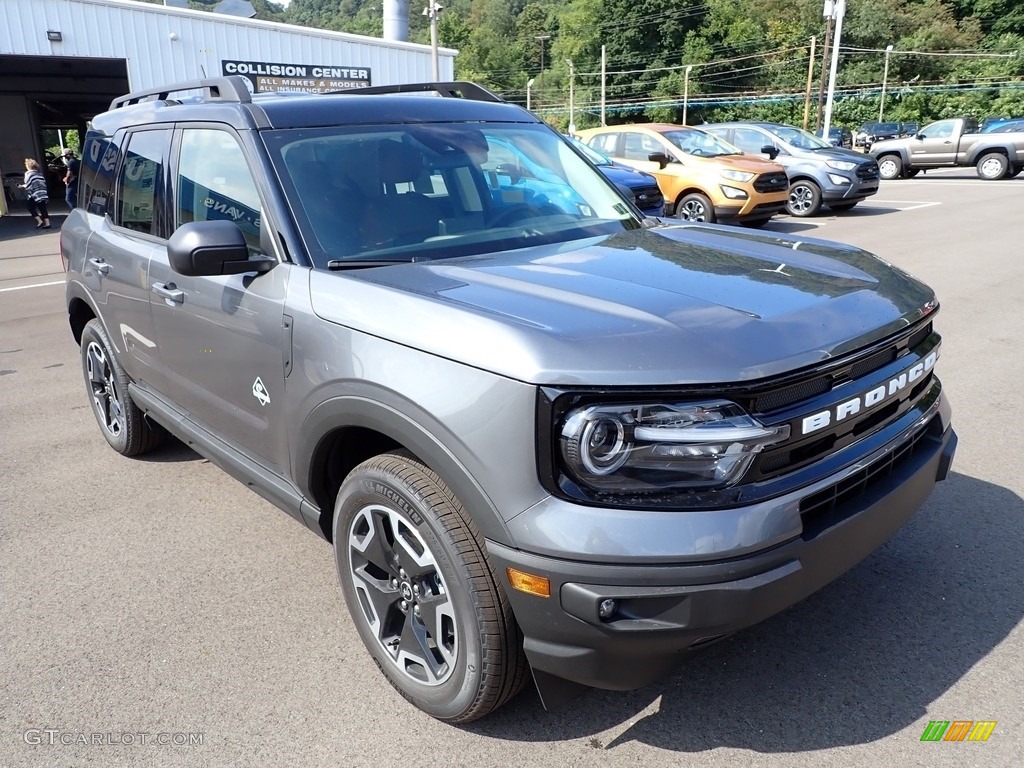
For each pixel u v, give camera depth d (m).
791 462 2.14
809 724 2.46
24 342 7.79
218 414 3.34
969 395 5.30
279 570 3.48
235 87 3.30
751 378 2.00
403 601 2.54
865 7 77.69
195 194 3.38
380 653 2.66
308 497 2.88
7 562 3.59
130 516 4.02
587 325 2.13
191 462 4.71
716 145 13.58
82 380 6.44
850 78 77.19
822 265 2.79
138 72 21.34
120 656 2.91
